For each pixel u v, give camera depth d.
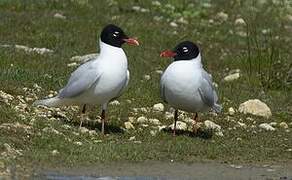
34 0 27.64
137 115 16.61
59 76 18.70
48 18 25.83
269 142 15.55
